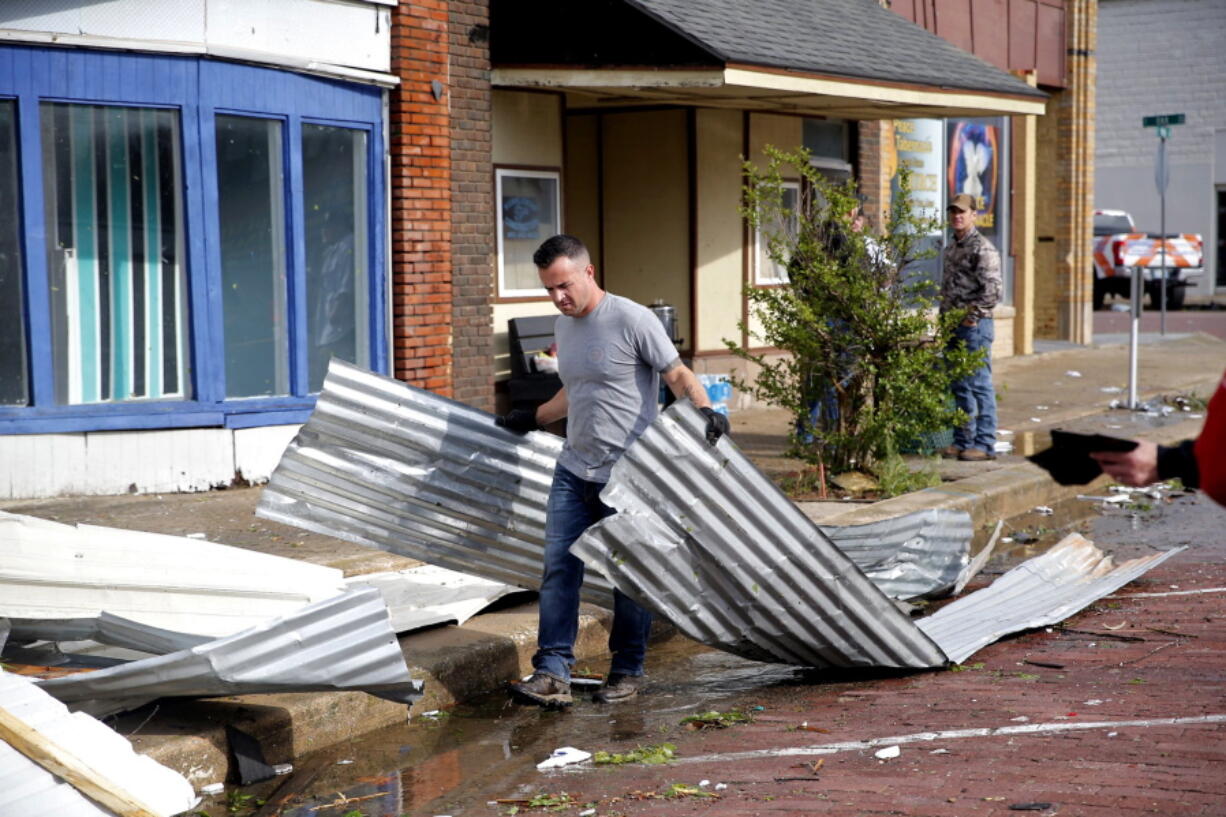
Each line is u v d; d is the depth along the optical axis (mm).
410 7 10164
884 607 5727
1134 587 7539
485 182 10984
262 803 4691
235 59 9188
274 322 9695
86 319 8852
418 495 5992
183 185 9102
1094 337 22844
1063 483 3059
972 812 4020
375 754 5191
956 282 10945
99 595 5594
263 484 9539
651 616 5914
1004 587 7258
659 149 13578
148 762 4387
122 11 8695
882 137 16016
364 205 10188
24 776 4016
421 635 6180
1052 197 20891
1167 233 36062
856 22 14086
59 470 8719
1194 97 35500
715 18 11625
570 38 11055
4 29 8305
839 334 9578
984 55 18141
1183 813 3914
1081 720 4965
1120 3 36062
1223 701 5129
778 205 9922
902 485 9570
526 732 5430
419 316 10438
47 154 8617
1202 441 2703
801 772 4582
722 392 13289
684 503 5301
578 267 5535
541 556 6223
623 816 4281
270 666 4594
